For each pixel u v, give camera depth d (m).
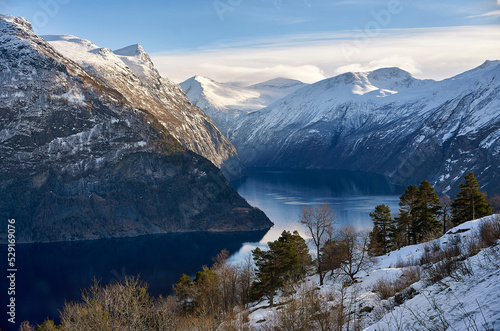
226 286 63.75
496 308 14.23
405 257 54.72
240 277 71.81
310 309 27.53
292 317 26.88
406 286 33.34
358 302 33.25
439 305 18.59
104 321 32.72
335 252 71.12
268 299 68.62
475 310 15.11
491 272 19.36
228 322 38.00
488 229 33.53
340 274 64.31
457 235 45.91
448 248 38.75
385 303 29.41
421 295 22.58
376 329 19.89
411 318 18.98
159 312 35.53
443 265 27.75
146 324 34.12
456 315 15.72
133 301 34.03
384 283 37.06
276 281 65.62
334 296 38.16
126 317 33.22
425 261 41.88
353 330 26.80
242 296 68.06
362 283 46.44
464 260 26.31
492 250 24.19
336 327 26.14
